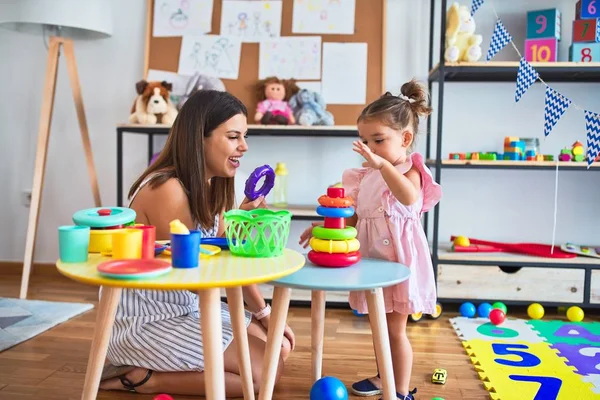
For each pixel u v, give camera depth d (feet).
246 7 9.07
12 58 9.71
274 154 9.20
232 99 4.75
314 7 8.95
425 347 6.55
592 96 8.64
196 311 5.36
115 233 3.45
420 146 8.95
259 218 3.78
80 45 9.54
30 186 9.85
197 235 3.42
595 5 7.89
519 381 5.46
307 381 5.51
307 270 4.25
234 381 4.96
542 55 8.02
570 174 8.78
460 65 7.63
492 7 8.68
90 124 9.61
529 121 8.78
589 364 5.91
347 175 5.51
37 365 5.77
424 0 8.85
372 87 8.86
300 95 8.55
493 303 7.86
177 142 4.67
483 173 8.90
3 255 9.96
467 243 8.27
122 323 5.08
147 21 9.20
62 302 8.02
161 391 5.13
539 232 8.87
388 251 5.11
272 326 4.08
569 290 7.78
